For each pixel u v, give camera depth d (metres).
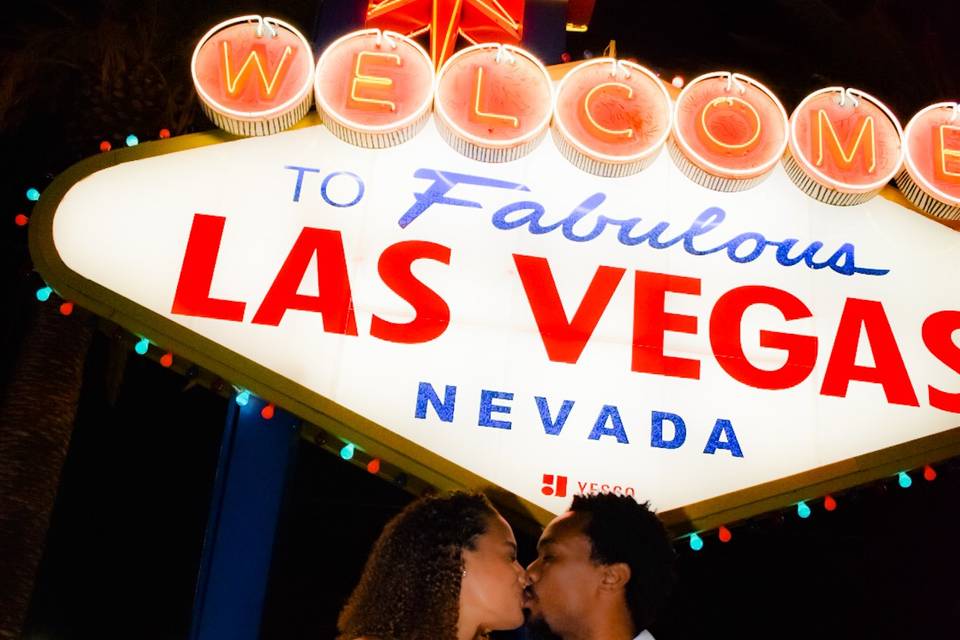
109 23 10.86
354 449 5.59
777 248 6.33
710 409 5.77
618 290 6.11
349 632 3.19
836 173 6.18
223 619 5.34
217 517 5.57
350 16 7.74
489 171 6.43
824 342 6.04
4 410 10.89
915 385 5.94
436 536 3.29
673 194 6.46
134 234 5.90
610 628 3.67
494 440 5.57
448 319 5.90
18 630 9.97
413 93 6.17
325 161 6.35
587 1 8.32
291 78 6.20
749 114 6.23
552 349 5.87
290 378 5.62
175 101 11.26
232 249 5.96
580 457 5.57
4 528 10.19
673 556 3.92
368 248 6.09
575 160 6.24
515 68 6.28
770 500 5.54
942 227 6.45
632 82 6.31
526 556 13.04
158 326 5.64
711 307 6.10
